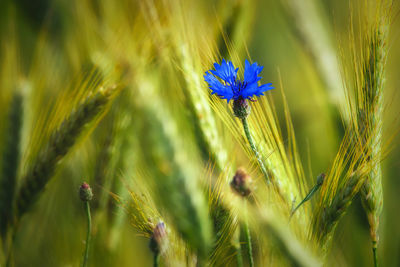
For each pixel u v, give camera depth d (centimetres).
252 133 63
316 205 62
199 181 61
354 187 60
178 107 67
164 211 62
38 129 68
